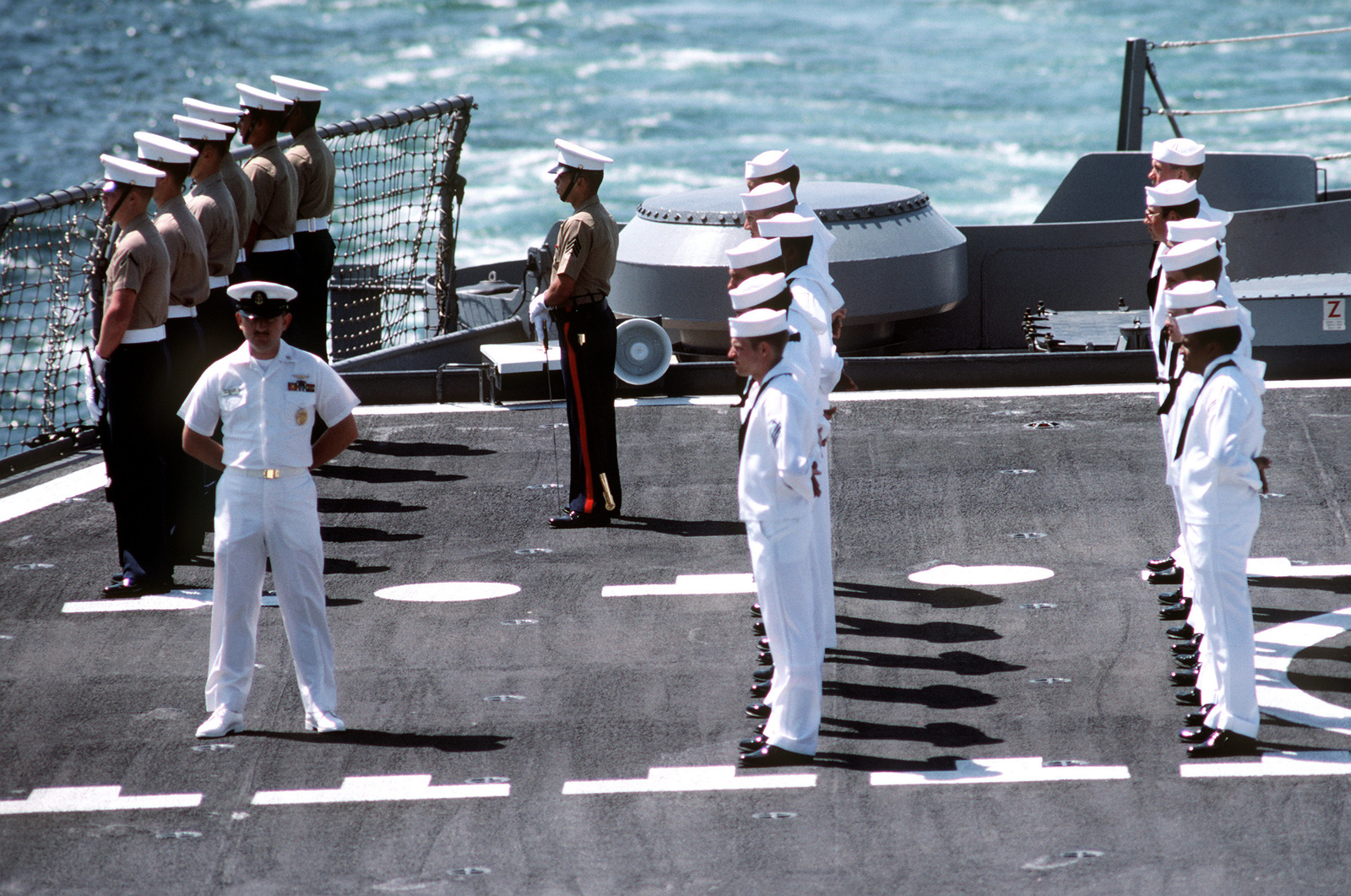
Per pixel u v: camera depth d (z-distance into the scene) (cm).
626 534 2848
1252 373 1939
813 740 1942
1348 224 4100
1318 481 2962
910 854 1703
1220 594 1895
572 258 2806
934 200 13375
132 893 1673
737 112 17638
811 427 1903
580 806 1844
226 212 2747
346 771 1953
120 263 2478
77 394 6738
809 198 3944
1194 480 1906
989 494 2975
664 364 3669
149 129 17375
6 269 3331
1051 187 13750
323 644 2091
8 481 3244
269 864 1728
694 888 1645
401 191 4134
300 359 2059
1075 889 1616
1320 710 2031
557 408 3659
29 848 1777
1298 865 1644
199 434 2062
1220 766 1881
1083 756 1925
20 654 2353
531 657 2302
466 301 4372
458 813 1834
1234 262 4109
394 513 2983
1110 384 3675
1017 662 2230
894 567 2647
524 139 16300
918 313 3881
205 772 1961
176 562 2758
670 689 2172
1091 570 2586
